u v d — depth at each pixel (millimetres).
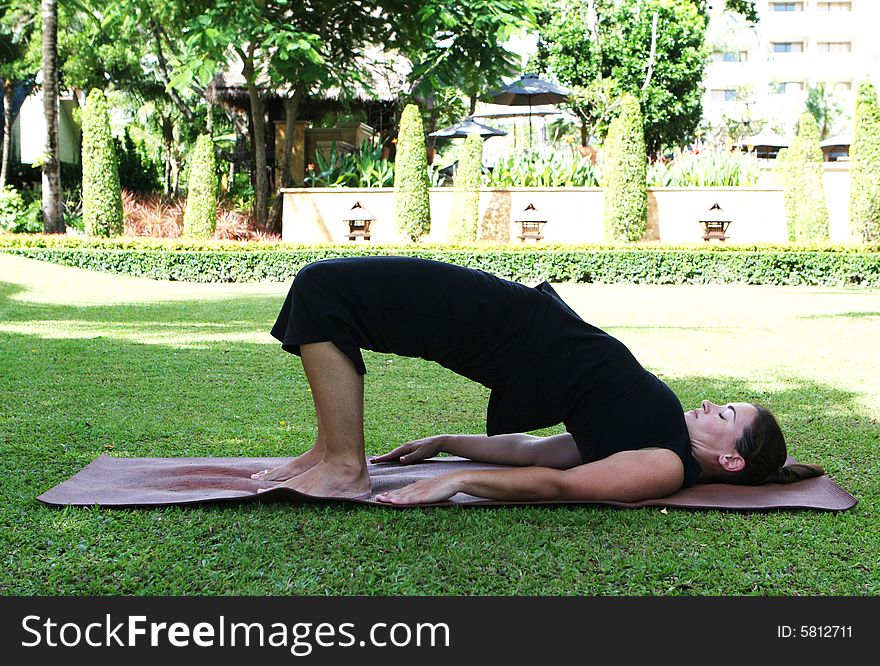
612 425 2771
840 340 7293
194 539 2373
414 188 16141
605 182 16016
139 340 6844
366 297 2742
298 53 15938
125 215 17609
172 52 20406
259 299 10523
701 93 27734
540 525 2523
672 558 2285
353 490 2750
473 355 2770
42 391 4684
